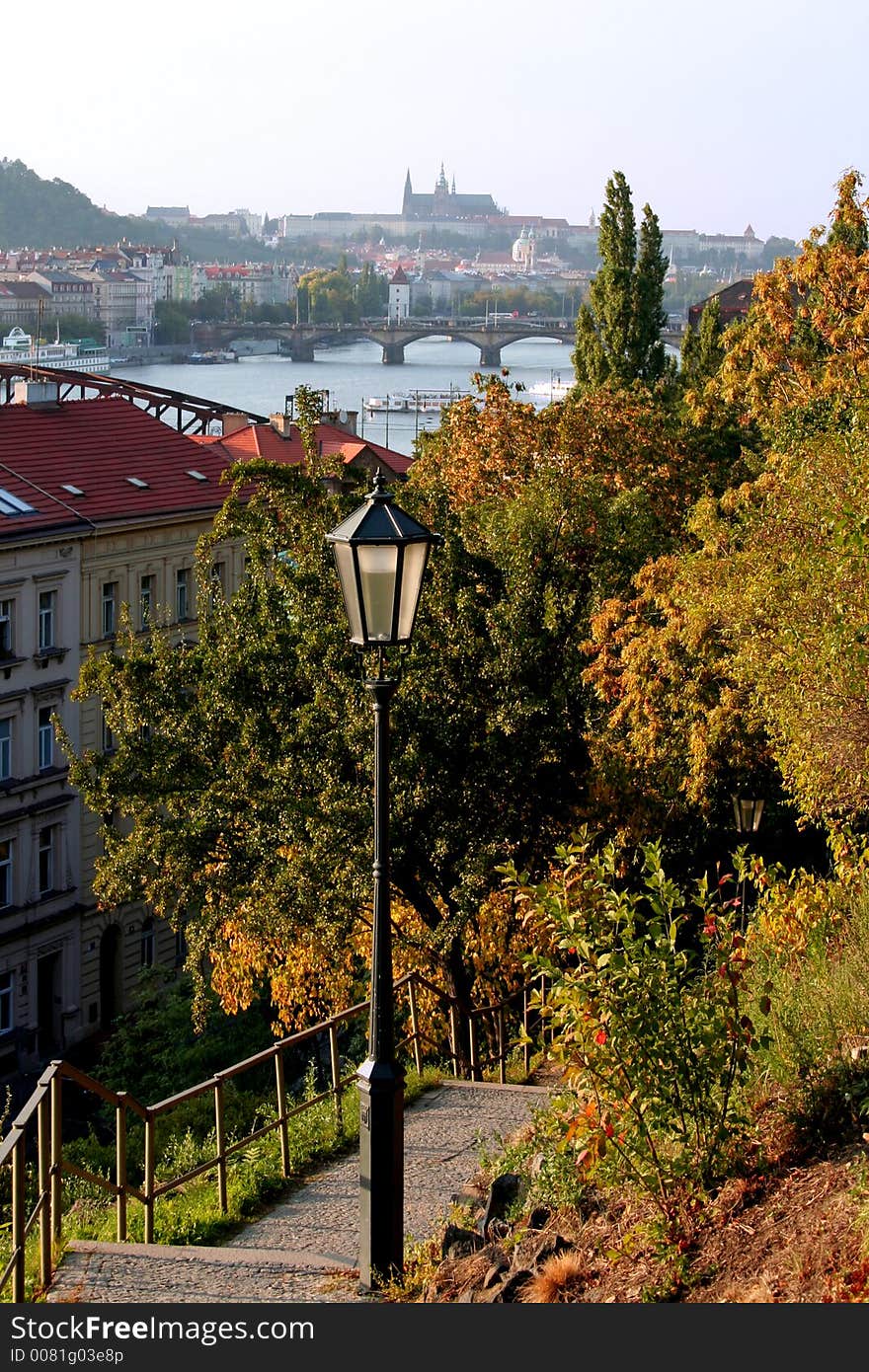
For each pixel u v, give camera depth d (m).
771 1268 13.54
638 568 58.53
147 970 65.38
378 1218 17.39
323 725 38.28
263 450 112.62
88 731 78.94
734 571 36.56
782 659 29.52
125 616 46.47
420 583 17.69
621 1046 15.30
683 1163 15.42
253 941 42.84
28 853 74.62
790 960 21.22
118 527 79.00
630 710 44.94
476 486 68.31
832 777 28.59
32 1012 75.19
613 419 69.44
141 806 41.38
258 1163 24.19
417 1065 30.44
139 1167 40.38
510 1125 25.55
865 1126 15.51
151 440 91.50
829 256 62.19
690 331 104.56
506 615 38.88
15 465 80.62
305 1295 17.14
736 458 75.50
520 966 40.47
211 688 41.12
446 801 37.88
